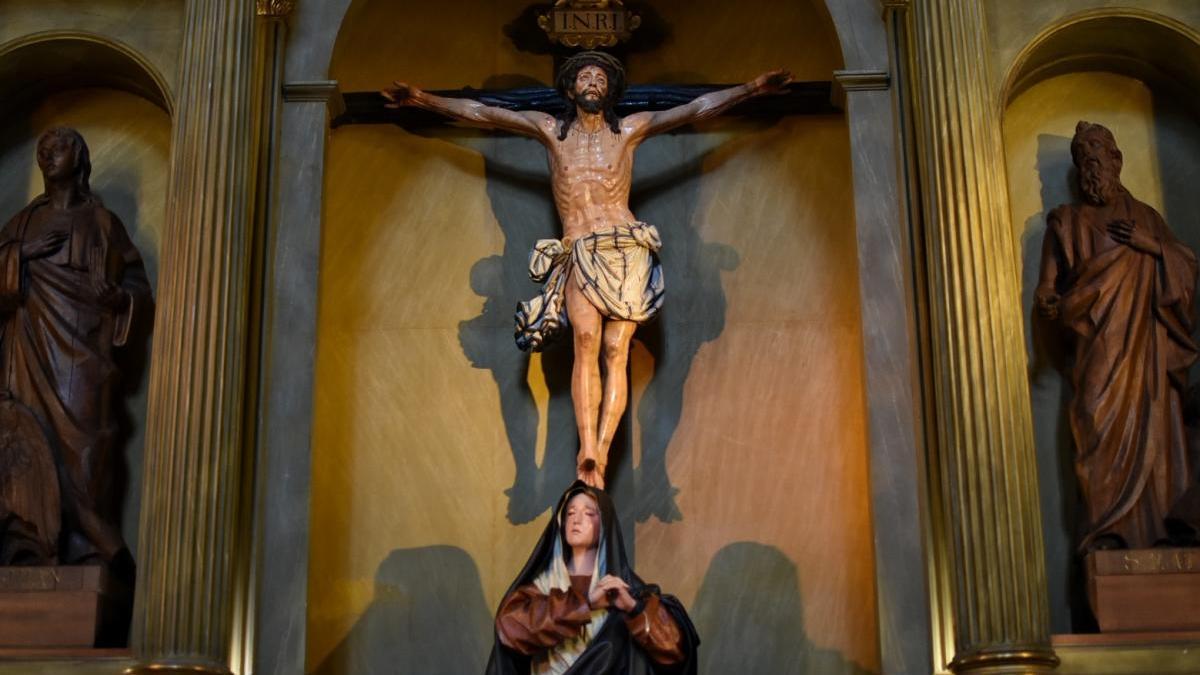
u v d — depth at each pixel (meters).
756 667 5.91
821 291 6.28
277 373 5.76
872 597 5.89
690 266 6.35
